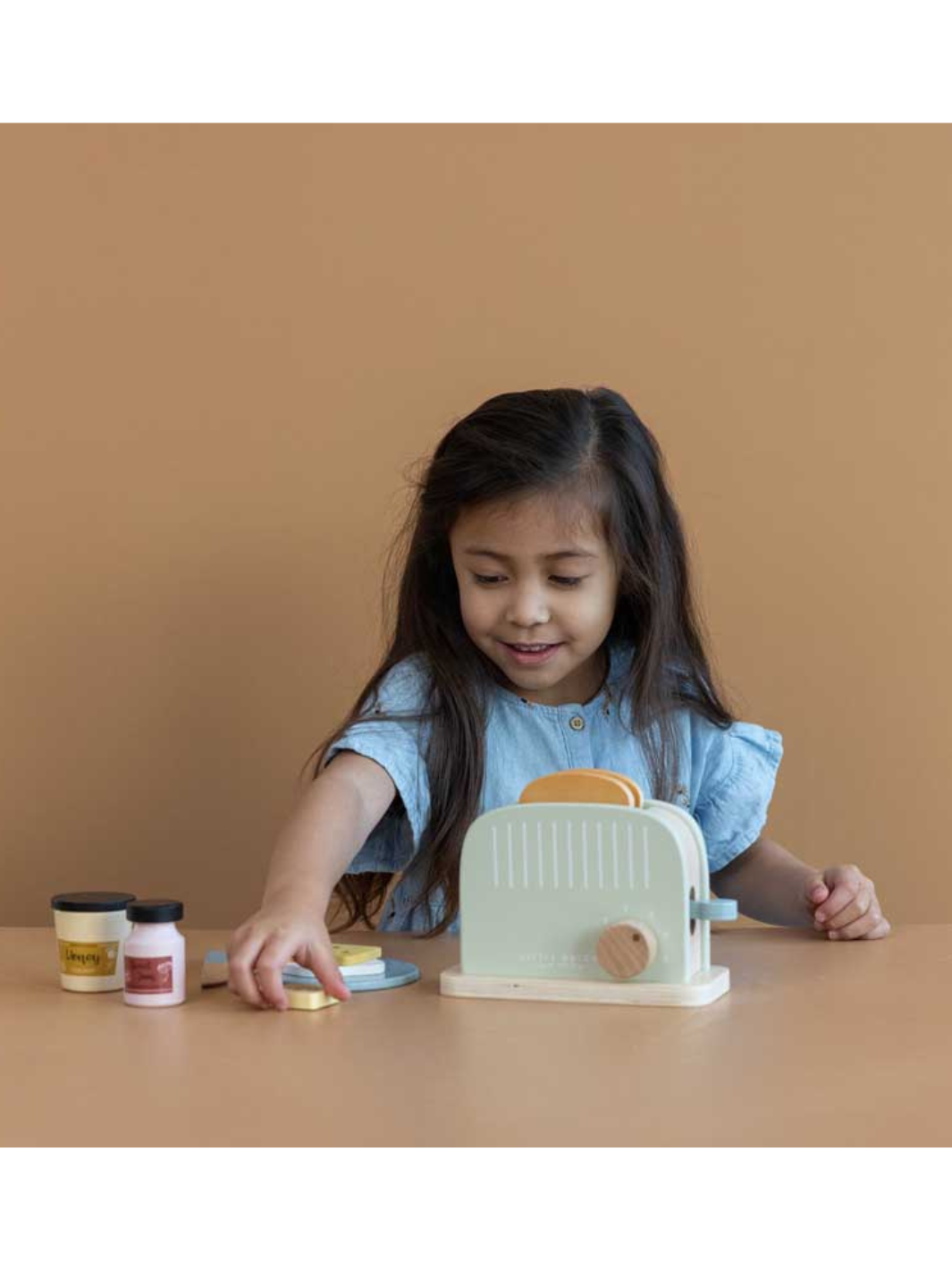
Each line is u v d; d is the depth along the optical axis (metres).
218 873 1.57
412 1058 0.80
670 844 0.93
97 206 1.58
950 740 1.55
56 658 1.58
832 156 1.54
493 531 1.24
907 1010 0.91
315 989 0.94
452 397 1.56
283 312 1.57
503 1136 0.66
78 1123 0.68
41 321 1.58
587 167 1.55
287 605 1.57
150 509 1.58
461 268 1.56
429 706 1.34
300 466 1.57
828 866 1.55
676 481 1.55
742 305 1.55
